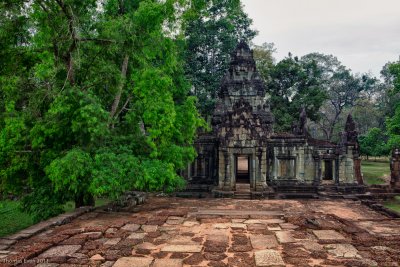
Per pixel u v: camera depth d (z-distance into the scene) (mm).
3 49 15734
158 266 8148
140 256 8828
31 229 11273
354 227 11594
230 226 12039
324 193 25234
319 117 49312
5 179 15781
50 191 15438
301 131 32062
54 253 8922
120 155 14602
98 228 11289
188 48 40812
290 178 26797
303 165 26750
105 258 8617
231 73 31219
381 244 9680
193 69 41219
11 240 10078
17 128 13906
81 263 8281
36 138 14680
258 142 24266
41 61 16562
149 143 15594
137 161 14922
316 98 47250
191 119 19375
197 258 8680
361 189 26359
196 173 26766
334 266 8062
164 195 24328
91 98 14234
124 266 8094
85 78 17031
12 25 15266
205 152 26719
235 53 31359
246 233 11109
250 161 24641
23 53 16234
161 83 16031
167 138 17750
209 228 11789
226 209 16500
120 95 18219
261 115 30234
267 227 11930
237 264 8242
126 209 16203
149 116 15453
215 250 9250
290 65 48656
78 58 15328
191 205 18453
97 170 13516
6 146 14336
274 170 26953
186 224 12414
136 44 16125
